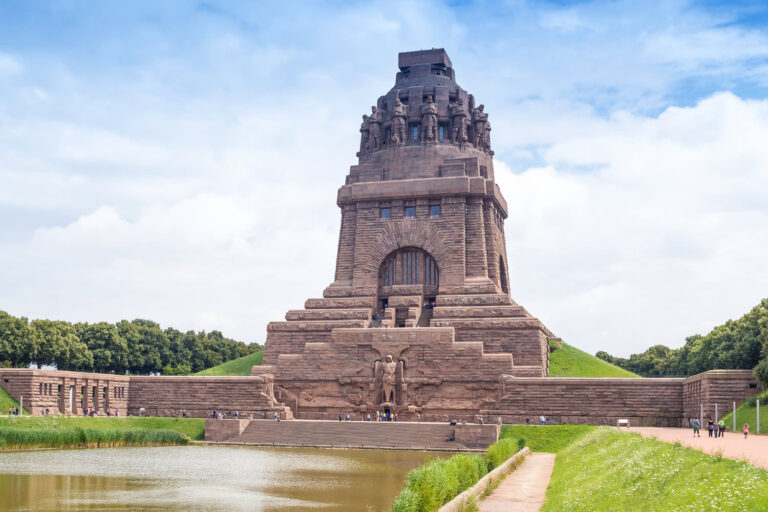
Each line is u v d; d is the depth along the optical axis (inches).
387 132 5383.9
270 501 1863.9
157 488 2041.1
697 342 6028.5
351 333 4323.3
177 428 3855.8
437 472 1422.2
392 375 4175.7
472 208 4960.6
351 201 5103.3
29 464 2544.3
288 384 4345.5
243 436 3752.5
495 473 1847.9
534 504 1528.1
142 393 4377.5
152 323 6825.8
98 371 6092.5
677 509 1076.5
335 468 2578.7
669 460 1379.2
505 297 4640.8
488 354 4136.3
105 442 3346.5
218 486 2101.4
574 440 3277.6
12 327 5098.4
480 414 4001.0
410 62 5546.3
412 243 4928.6
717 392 3277.6
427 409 4131.4
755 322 4114.2
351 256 5073.8
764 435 2652.6
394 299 4815.5
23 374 3732.8
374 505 1818.4
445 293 4795.8
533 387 3961.6
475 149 5260.8
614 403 3836.1
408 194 4975.4
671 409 3769.7
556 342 5118.1
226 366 5285.4
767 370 3090.6
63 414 3902.6
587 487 1512.1
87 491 1959.9
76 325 6127.0
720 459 1226.0
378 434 3629.4
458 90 5413.4
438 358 4183.1
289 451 3292.3
